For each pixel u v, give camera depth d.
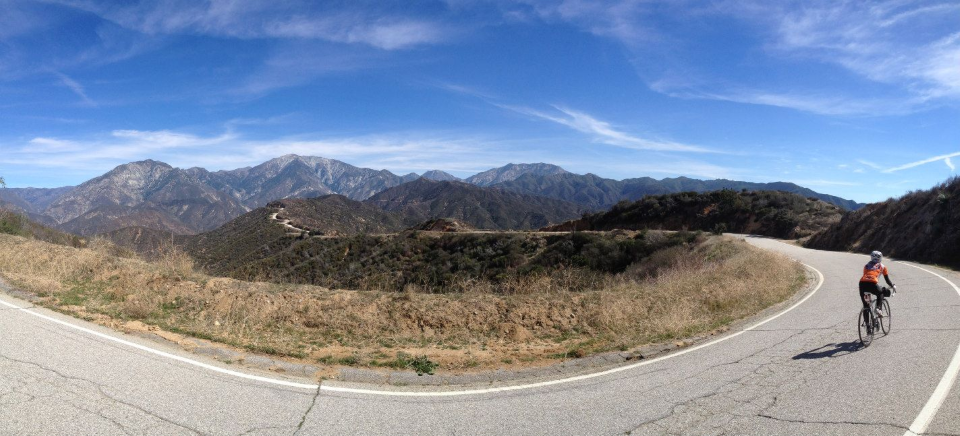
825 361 6.14
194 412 4.19
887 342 6.99
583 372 6.07
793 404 4.62
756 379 5.48
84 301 8.79
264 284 10.78
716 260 19.95
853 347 6.82
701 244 26.53
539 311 9.57
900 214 26.20
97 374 4.93
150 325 7.43
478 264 30.44
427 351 7.42
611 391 5.20
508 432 4.05
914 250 21.80
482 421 4.31
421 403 4.78
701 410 4.54
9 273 10.66
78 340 6.11
